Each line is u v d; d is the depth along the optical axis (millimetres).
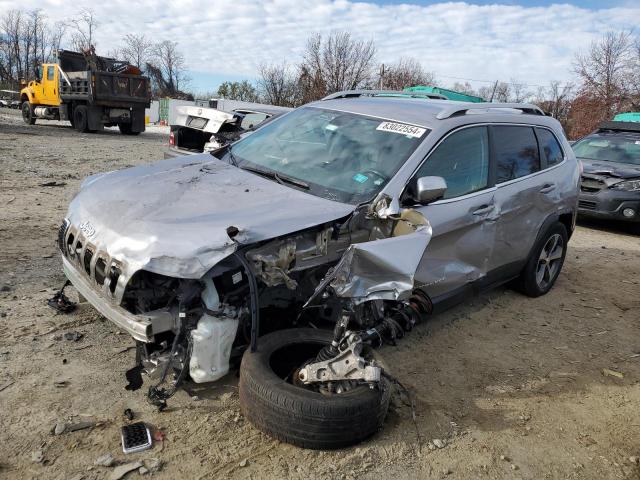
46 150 14562
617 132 11461
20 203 7789
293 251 3123
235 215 3150
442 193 3658
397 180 3752
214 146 7480
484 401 3717
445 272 4172
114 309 2998
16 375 3363
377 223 3562
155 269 2826
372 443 3113
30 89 24734
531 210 5113
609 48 35344
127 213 3225
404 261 3133
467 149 4406
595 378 4223
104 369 3533
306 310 3559
